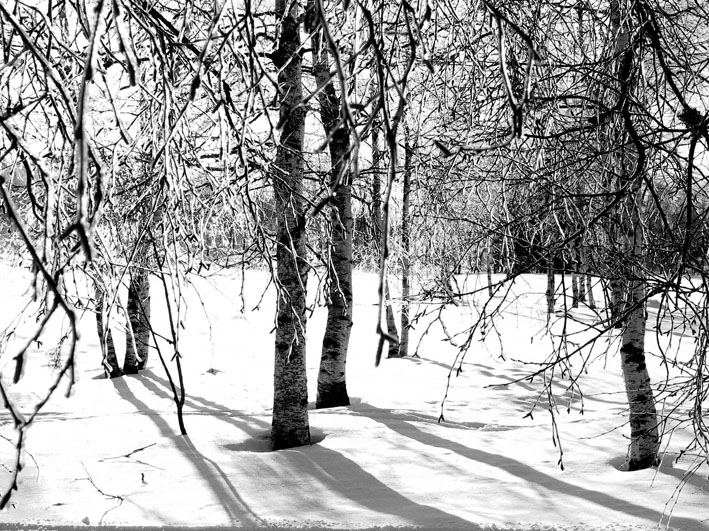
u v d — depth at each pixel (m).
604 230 5.34
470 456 8.35
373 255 11.34
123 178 4.12
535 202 5.60
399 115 1.46
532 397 13.09
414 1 2.94
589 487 6.98
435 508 6.43
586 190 5.48
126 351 16.16
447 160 5.47
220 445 9.05
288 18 6.86
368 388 14.35
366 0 2.35
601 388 13.98
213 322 20.59
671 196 4.80
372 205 10.87
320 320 21.16
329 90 8.73
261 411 12.65
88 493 6.94
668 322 18.30
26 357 1.27
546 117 4.91
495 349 17.38
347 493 7.01
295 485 7.28
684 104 3.90
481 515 6.16
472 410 11.88
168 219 3.08
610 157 5.00
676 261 4.35
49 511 6.36
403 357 17.33
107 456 8.32
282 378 9.23
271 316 21.34
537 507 6.39
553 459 8.16
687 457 7.65
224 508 6.50
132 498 6.79
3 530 5.86
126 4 2.46
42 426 9.77
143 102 3.67
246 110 2.24
